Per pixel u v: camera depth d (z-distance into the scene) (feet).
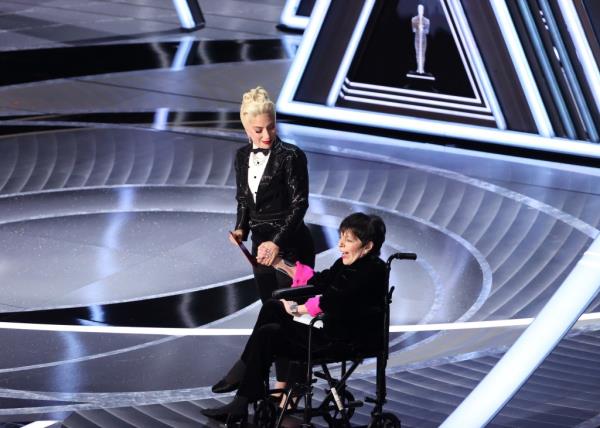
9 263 108.27
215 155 143.13
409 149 147.23
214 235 115.96
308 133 153.48
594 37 140.67
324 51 157.89
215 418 70.54
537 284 101.55
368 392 74.23
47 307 97.66
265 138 69.36
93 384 80.07
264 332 63.98
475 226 117.91
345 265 64.34
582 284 49.80
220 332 91.61
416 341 88.22
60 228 117.70
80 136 150.82
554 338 49.03
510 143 147.13
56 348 87.97
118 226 118.32
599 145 142.41
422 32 150.82
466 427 48.06
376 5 153.58
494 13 144.25
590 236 114.42
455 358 82.58
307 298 67.97
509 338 87.40
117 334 91.20
